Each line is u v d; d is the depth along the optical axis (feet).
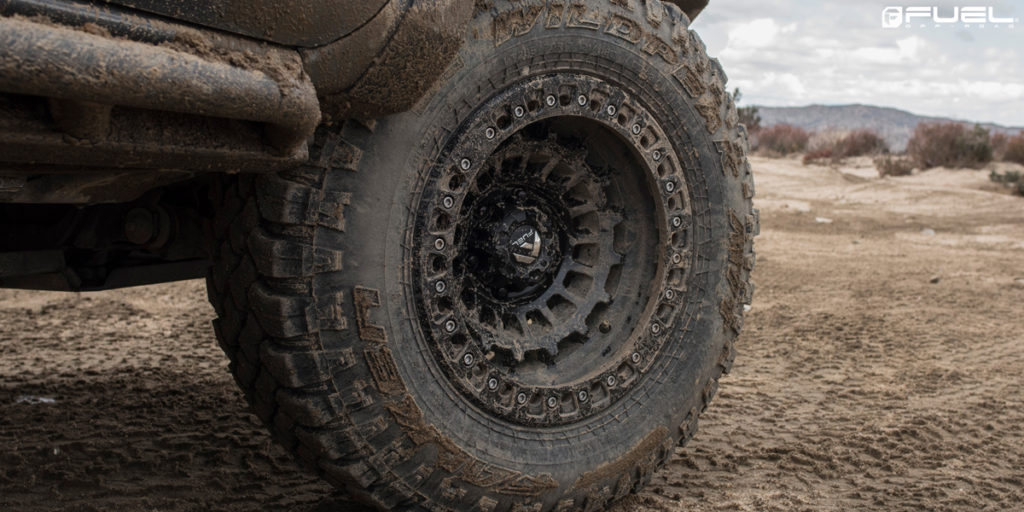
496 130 8.83
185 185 9.96
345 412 8.20
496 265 9.84
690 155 10.72
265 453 12.01
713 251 11.07
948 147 109.60
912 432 14.85
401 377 8.41
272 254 7.69
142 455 11.72
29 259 10.20
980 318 26.11
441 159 8.50
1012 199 73.00
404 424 8.50
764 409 16.08
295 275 7.78
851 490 12.24
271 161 6.98
